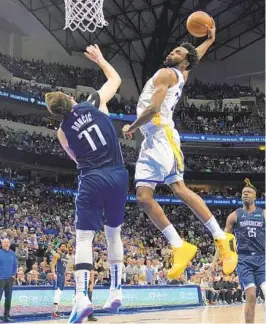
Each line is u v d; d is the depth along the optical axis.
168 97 4.19
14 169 28.69
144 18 32.41
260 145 33.56
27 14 30.89
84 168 4.17
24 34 30.84
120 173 4.18
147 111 3.97
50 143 29.02
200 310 14.60
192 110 34.38
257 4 31.84
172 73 4.15
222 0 31.66
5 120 28.81
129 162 30.53
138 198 4.17
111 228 4.23
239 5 32.66
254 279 6.04
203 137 32.94
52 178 31.19
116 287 4.25
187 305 16.75
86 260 4.02
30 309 11.29
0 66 28.38
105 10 31.19
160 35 32.19
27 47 31.17
